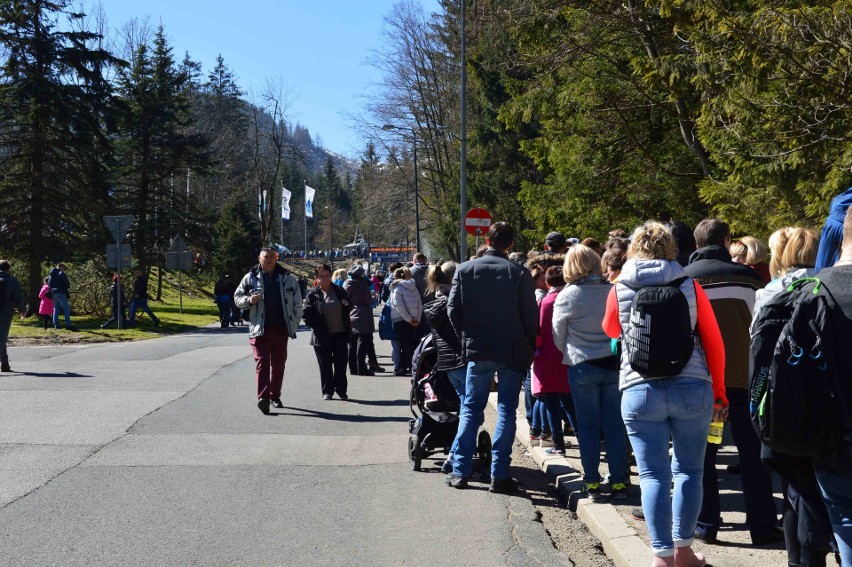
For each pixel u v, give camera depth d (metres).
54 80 34.88
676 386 4.96
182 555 5.56
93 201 35.44
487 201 38.50
